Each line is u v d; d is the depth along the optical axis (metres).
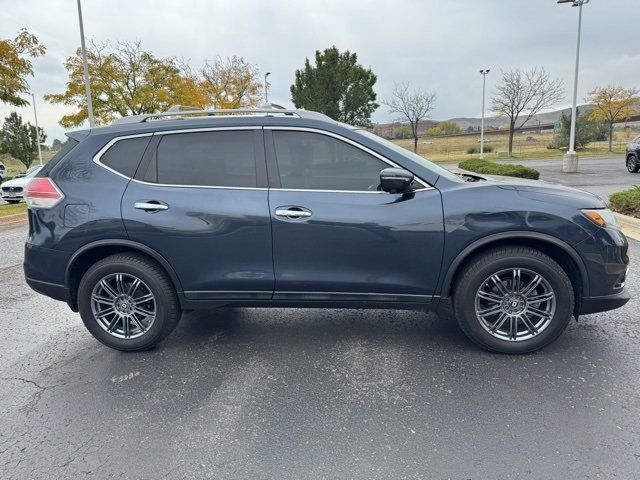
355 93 28.62
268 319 4.20
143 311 3.54
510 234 3.12
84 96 20.33
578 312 3.29
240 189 3.31
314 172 3.30
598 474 2.16
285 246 3.27
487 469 2.22
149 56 21.03
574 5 18.44
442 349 3.50
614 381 2.96
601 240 3.13
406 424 2.59
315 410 2.75
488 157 32.56
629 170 17.31
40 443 2.51
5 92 14.09
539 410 2.68
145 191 3.36
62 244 3.41
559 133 40.53
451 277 3.23
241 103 28.14
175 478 2.22
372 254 3.23
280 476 2.21
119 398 2.94
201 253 3.34
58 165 3.48
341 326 3.99
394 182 3.03
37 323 4.29
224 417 2.71
